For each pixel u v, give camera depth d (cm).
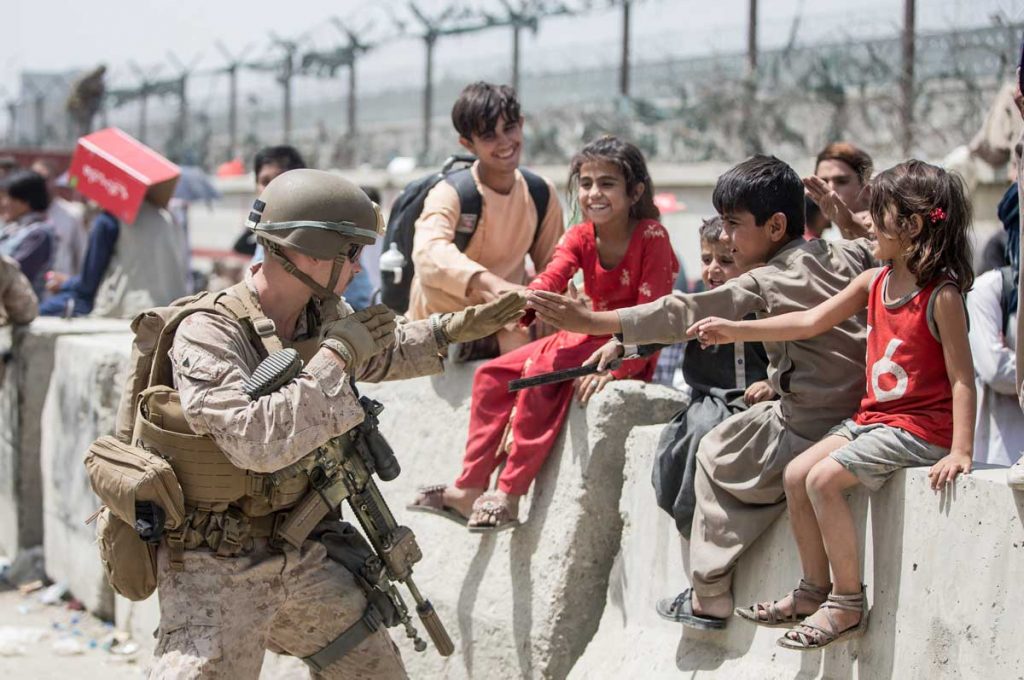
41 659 535
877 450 261
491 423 384
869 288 275
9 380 677
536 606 364
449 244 407
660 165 1038
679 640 325
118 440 297
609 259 370
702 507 304
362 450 310
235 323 287
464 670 388
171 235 713
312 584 304
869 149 872
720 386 325
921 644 256
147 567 297
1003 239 444
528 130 1196
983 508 244
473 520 369
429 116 1438
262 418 269
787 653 292
